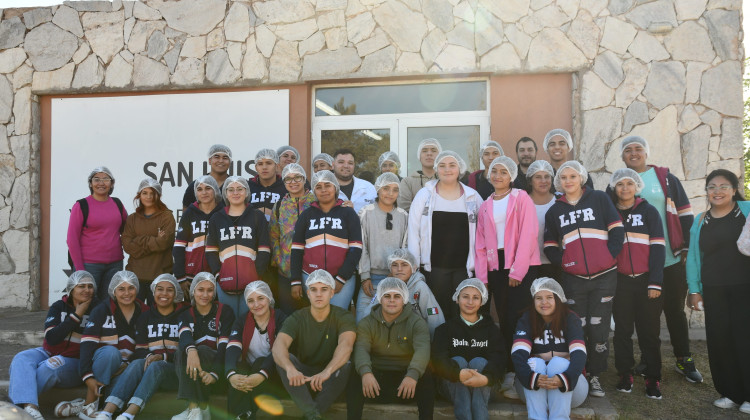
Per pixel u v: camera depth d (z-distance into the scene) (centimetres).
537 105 584
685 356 432
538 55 577
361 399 366
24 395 385
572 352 358
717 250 393
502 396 402
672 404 389
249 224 418
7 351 504
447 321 391
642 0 560
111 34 639
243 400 368
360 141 625
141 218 459
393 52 599
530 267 402
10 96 649
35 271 639
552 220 409
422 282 404
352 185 508
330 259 402
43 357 408
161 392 406
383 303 373
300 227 409
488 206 411
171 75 630
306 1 613
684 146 551
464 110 608
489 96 602
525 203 398
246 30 622
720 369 388
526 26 579
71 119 650
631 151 445
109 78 638
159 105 638
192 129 632
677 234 431
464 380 352
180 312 411
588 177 445
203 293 396
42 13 648
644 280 402
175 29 631
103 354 393
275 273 443
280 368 369
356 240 405
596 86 567
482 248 413
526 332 373
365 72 602
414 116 614
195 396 378
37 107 652
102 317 406
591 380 398
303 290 412
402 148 616
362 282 421
